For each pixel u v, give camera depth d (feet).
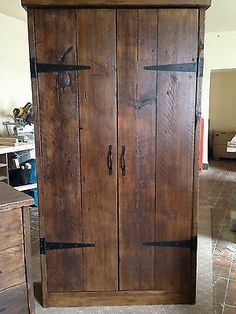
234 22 15.76
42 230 6.36
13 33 13.64
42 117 5.94
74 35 5.64
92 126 6.00
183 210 6.34
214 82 23.63
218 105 23.85
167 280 6.64
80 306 6.66
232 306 6.61
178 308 6.59
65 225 6.36
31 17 5.56
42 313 6.47
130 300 6.70
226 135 23.11
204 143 19.49
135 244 6.48
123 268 6.57
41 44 5.66
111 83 5.84
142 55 5.74
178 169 6.19
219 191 15.06
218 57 18.29
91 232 6.41
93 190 6.25
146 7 5.52
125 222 6.38
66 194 6.24
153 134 6.05
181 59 5.75
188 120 6.00
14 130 12.68
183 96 5.90
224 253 8.91
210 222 11.18
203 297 6.91
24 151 12.21
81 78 5.81
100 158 6.13
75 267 6.55
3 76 13.32
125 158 6.13
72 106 5.91
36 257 8.70
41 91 5.84
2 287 4.75
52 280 6.59
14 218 4.71
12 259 4.80
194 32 5.64
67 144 6.06
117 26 5.62
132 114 5.97
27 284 5.05
